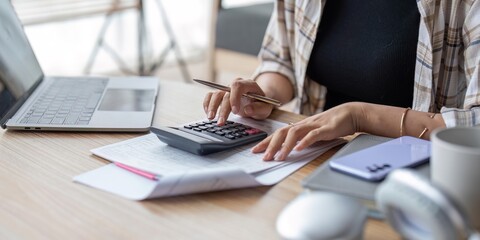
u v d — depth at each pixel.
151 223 0.66
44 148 0.91
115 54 3.62
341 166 0.73
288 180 0.78
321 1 1.28
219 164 0.82
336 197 0.59
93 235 0.64
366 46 1.27
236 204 0.71
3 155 0.87
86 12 3.02
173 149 0.88
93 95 1.18
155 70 3.71
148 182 0.77
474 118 0.94
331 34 1.32
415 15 1.20
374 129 0.96
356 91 1.32
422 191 0.50
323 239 0.54
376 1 1.25
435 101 1.19
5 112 1.00
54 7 2.97
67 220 0.67
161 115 1.08
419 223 0.53
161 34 3.82
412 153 0.77
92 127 0.98
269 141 0.89
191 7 3.96
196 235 0.64
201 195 0.74
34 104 1.10
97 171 0.81
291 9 1.35
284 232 0.56
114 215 0.68
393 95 1.28
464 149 0.58
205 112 1.08
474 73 0.99
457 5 1.10
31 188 0.76
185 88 1.28
